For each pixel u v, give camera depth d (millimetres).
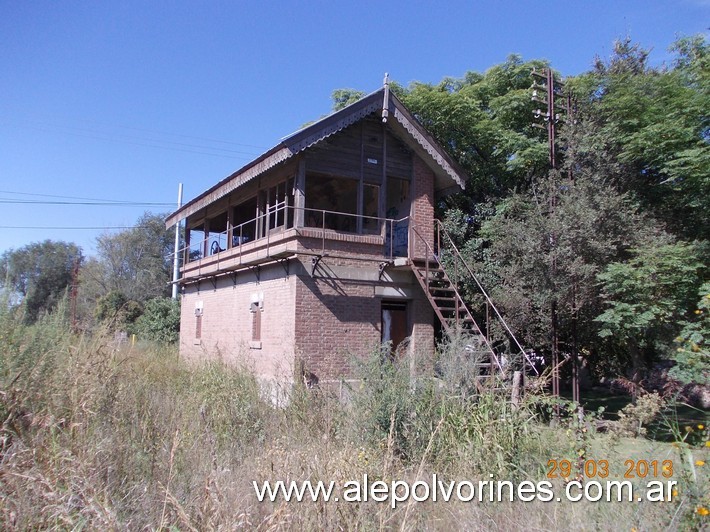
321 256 13055
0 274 7238
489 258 16406
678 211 14203
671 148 12680
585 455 5664
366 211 14859
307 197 14523
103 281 43938
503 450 6062
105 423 6254
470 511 4961
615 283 11633
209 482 4461
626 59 17062
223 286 17812
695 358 6531
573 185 13648
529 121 19453
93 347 7230
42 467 4840
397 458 6145
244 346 14945
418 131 14891
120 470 5379
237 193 17516
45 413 5824
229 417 8086
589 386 21094
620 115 14406
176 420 7316
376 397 7277
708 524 4094
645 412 5805
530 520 4711
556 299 13062
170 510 4605
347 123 13641
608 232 12680
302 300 13227
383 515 4496
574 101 16062
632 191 13859
